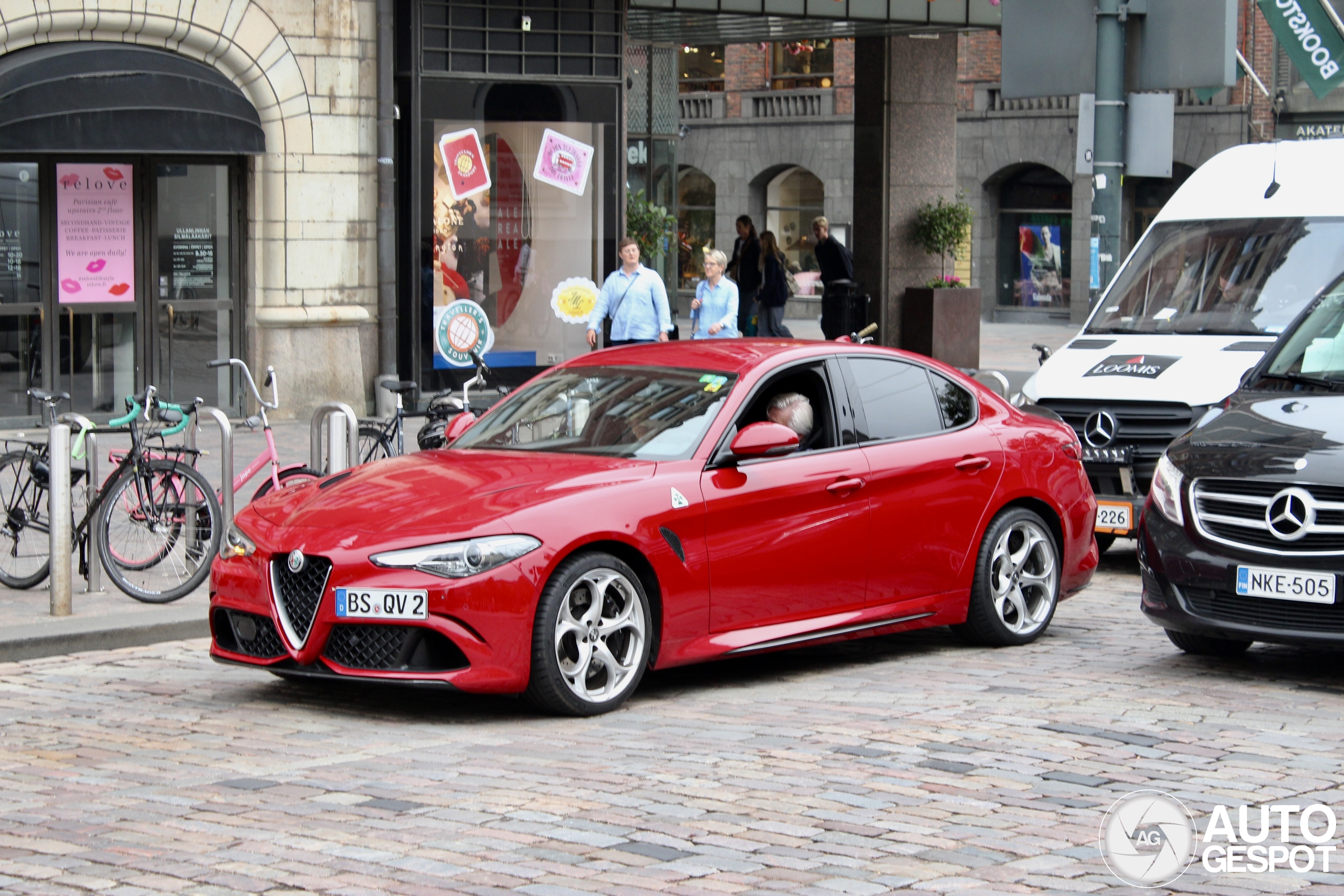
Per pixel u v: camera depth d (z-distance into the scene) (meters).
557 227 19.73
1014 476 8.95
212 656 7.67
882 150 25.19
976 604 8.82
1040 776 6.29
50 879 5.08
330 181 17.97
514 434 8.34
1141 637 9.34
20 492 10.17
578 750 6.74
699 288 16.19
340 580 7.08
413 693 7.92
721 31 25.34
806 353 8.43
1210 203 12.53
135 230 17.20
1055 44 13.87
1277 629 7.71
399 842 5.43
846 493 8.17
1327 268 11.70
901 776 6.28
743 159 43.56
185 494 9.77
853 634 8.24
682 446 7.82
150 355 17.39
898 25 23.70
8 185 16.52
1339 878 5.12
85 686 8.13
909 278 25.62
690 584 7.58
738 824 5.65
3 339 16.61
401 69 18.66
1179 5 13.44
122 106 15.82
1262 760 6.53
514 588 7.05
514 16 19.22
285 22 17.53
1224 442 8.12
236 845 5.42
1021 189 41.72
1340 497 7.55
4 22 15.96
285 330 17.81
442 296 19.03
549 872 5.10
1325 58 19.86
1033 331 37.84
